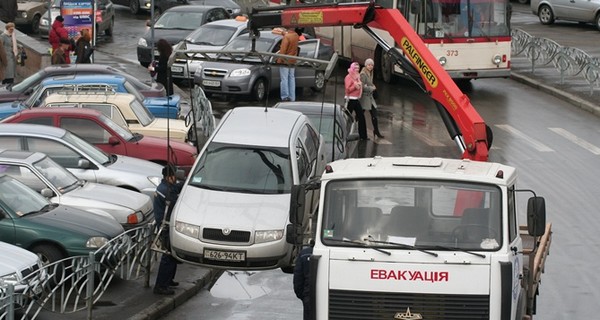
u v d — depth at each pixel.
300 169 20.98
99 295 17.45
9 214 18.56
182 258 19.08
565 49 40.22
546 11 55.78
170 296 18.33
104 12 52.09
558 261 20.58
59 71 32.62
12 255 16.64
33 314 16.73
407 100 38.19
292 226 13.72
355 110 30.97
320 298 13.13
